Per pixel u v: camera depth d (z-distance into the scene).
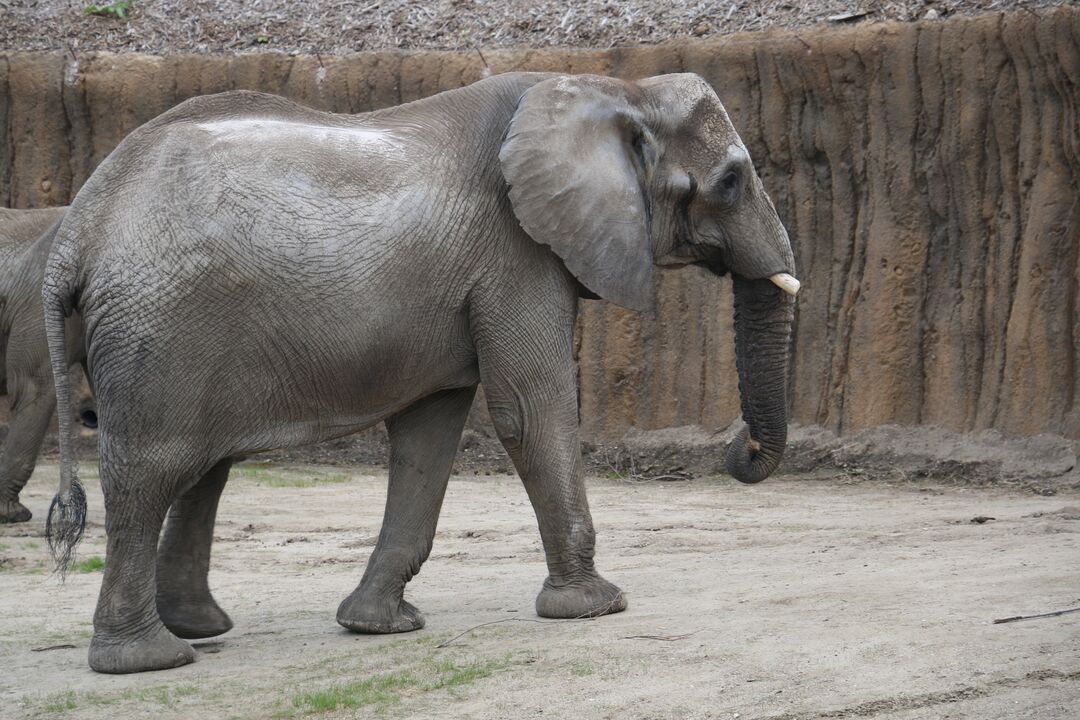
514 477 24.61
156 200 9.54
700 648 9.32
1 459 18.20
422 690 8.74
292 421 9.97
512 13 29.22
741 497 20.55
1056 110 21.81
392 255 9.94
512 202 10.22
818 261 24.53
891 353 23.50
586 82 10.86
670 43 25.59
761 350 12.21
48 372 17.95
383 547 10.94
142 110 29.23
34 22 32.25
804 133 24.48
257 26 31.22
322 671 9.50
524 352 10.48
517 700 8.41
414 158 10.27
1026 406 21.84
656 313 25.77
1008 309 22.39
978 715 7.63
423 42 29.45
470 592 12.62
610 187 10.62
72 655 10.39
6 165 29.58
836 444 23.50
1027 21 21.89
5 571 14.55
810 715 7.79
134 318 9.40
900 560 12.81
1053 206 21.84
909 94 23.31
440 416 11.07
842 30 23.94
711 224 11.62
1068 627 9.24
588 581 10.94
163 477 9.57
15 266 17.91
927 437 22.78
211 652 10.36
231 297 9.48
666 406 25.59
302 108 10.54
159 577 10.72
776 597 11.00
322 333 9.75
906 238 23.53
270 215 9.58
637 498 20.83
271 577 14.09
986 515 16.67
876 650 8.94
